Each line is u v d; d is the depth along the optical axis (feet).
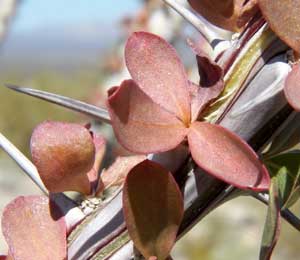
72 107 0.52
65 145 0.51
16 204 0.52
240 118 0.48
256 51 0.49
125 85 0.45
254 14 0.51
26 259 0.51
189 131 0.47
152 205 0.48
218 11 0.52
